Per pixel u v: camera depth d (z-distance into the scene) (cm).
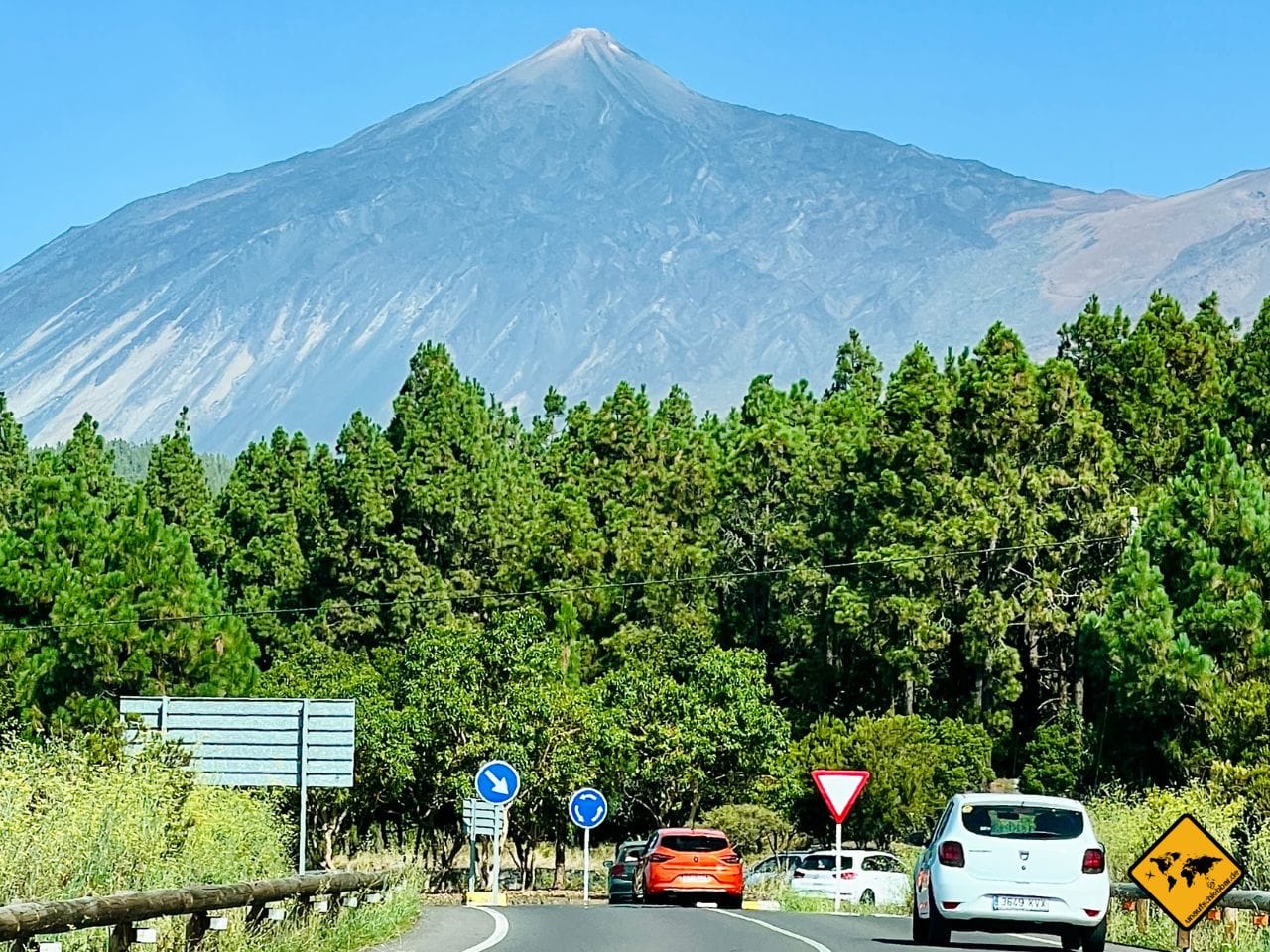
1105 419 11688
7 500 14875
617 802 9619
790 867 7719
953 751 9506
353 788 8656
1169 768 8656
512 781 5569
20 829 2994
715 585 12644
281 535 13938
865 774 5534
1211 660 8206
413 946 3322
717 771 9312
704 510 13362
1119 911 4334
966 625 10538
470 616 13062
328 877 3291
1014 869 3438
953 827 3512
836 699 11706
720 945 3500
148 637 9319
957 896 3438
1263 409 11044
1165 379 11500
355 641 13112
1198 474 10369
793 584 11781
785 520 12700
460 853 11312
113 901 2292
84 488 10031
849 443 12200
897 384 11556
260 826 4766
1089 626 9000
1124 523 10631
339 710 4753
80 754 4400
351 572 13362
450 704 8531
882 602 10788
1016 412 10994
